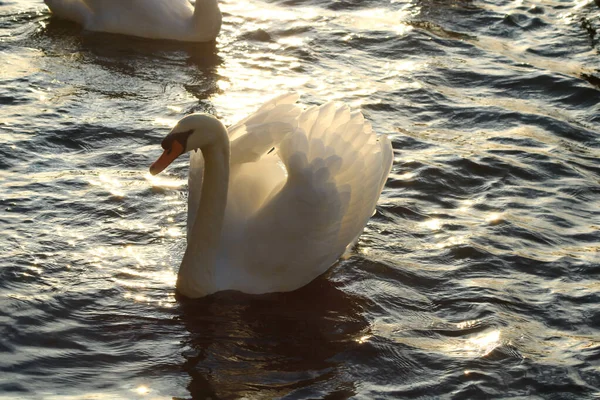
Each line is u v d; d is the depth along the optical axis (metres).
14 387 7.93
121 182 11.70
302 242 9.58
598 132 14.42
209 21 16.72
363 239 10.88
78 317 9.06
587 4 19.83
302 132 9.67
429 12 19.02
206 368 8.48
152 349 8.70
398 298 9.82
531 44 17.73
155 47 16.55
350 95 15.08
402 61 16.64
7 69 15.05
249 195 9.89
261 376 8.41
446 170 12.67
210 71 15.72
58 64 15.48
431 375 8.55
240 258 9.66
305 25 17.94
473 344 9.05
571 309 9.73
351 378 8.45
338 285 9.99
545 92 15.70
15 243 10.11
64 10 17.17
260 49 16.78
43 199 11.07
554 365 8.75
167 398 7.98
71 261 9.94
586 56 17.28
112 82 14.98
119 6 16.83
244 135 9.67
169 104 14.27
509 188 12.38
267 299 9.67
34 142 12.52
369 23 18.30
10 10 17.61
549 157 13.34
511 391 8.38
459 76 16.14
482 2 19.77
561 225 11.51
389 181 12.31
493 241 10.99
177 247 10.42
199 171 9.94
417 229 11.20
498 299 9.82
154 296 9.54
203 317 9.28
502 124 14.47
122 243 10.39
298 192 9.48
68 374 8.22
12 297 9.20
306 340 9.02
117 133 13.05
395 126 14.12
